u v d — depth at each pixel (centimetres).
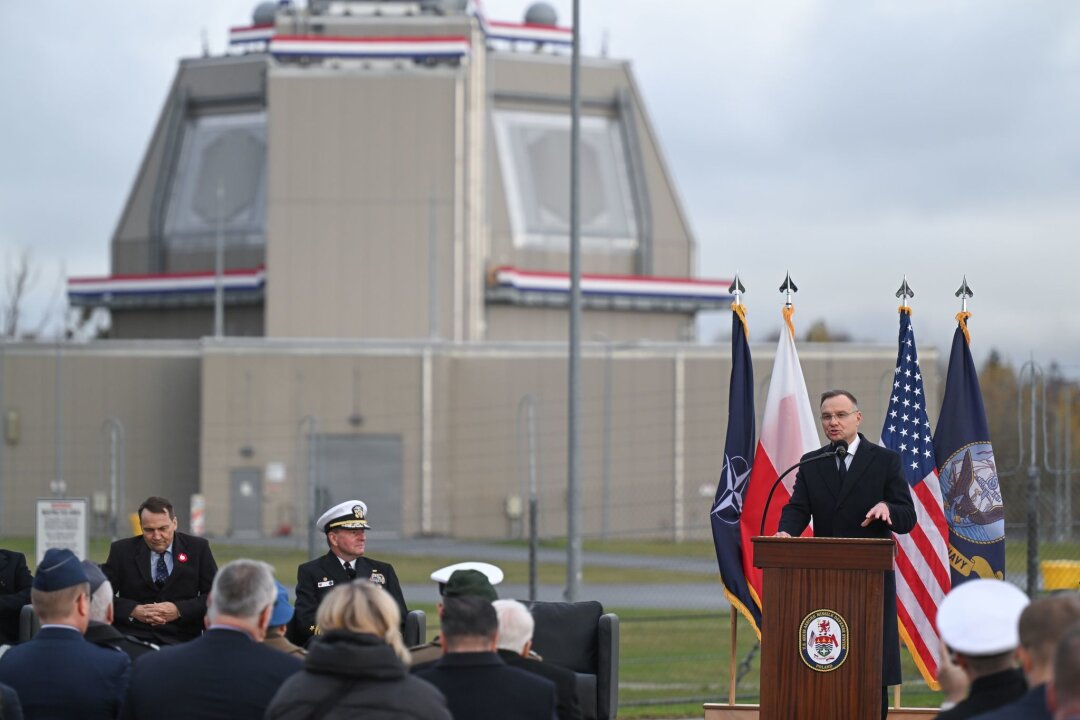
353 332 7762
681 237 8769
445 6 8556
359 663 852
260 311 8294
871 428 6788
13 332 9831
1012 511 4444
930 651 1566
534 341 7962
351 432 7219
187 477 7388
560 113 8756
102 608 1088
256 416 7194
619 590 4291
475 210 8081
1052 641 750
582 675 1354
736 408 1611
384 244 7781
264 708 913
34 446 7325
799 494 1409
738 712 1491
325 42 7881
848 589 1226
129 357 7412
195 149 8731
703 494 7119
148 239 8594
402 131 7812
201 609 1466
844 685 1223
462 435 7244
